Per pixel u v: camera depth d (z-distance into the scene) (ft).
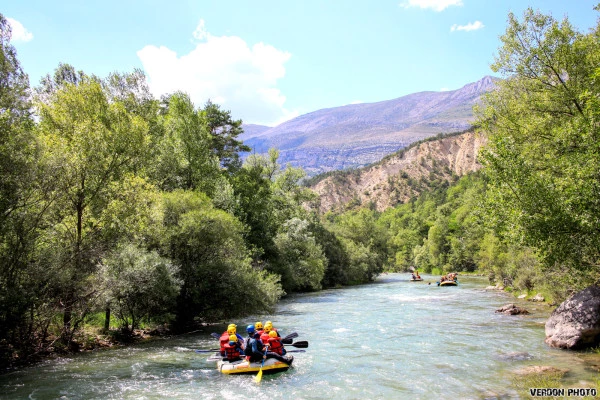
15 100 42.42
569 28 57.93
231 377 39.37
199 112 117.70
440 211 366.43
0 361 41.81
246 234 112.06
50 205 47.65
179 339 59.06
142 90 113.60
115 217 53.47
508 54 62.69
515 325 64.59
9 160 40.32
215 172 117.08
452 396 32.19
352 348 51.57
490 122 65.82
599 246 41.63
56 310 44.24
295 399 32.86
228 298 69.62
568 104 57.52
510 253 113.50
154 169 89.51
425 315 79.77
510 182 44.83
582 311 46.24
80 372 40.65
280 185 189.26
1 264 40.11
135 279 51.37
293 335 47.21
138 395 33.94
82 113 56.49
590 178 40.83
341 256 192.75
